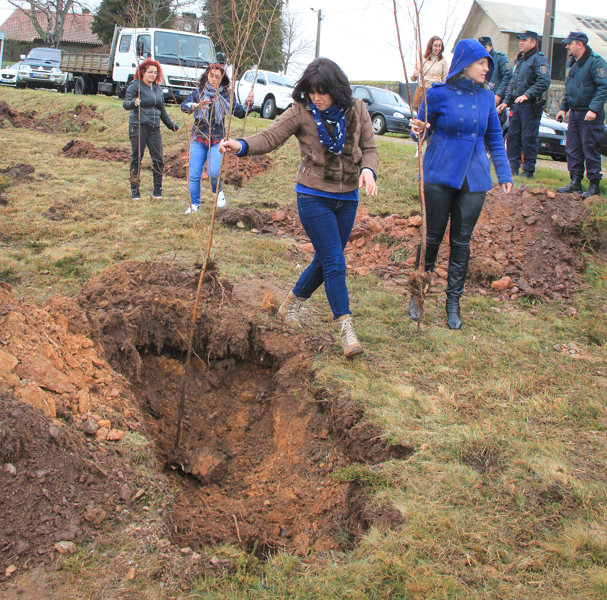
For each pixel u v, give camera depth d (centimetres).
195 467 320
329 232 355
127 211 688
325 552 251
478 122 409
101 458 256
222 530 269
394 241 616
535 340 427
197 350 405
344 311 372
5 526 214
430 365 385
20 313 296
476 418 325
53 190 761
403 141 1372
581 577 218
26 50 5153
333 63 323
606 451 296
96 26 3253
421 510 252
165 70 1468
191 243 592
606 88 636
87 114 1482
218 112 648
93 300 404
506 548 234
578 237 575
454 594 212
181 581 216
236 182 859
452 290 447
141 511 243
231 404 389
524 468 281
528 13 2700
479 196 426
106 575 210
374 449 302
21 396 254
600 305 498
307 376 368
